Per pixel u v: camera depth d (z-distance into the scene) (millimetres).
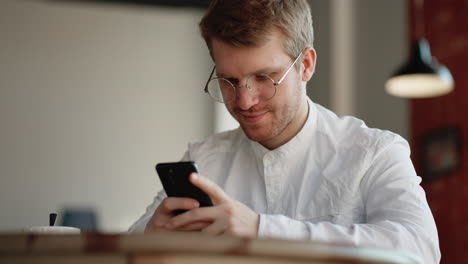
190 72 7016
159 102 6895
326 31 5336
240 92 1336
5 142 6473
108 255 729
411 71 3844
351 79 5184
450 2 4254
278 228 1079
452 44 4215
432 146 4301
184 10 6941
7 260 749
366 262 797
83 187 6578
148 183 6734
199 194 1136
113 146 6715
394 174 1379
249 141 1613
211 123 6980
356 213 1404
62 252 727
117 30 6898
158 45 6980
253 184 1564
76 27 6805
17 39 6652
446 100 4207
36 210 6441
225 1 1348
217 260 740
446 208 4137
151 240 718
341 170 1445
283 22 1340
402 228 1167
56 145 6586
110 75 6816
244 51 1308
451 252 4066
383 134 1471
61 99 6672
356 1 5246
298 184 1490
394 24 4844
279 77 1347
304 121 1529
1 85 6551
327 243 778
